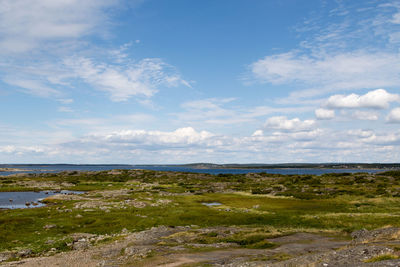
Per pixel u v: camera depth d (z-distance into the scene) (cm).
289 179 15475
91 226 5800
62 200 9400
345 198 8994
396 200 8075
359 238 3725
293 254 3281
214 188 12938
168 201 8956
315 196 9562
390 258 2262
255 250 3644
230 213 6925
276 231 4734
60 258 3747
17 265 3484
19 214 6712
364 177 14650
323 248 3569
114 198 9662
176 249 3759
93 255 3819
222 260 3144
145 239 4466
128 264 3219
